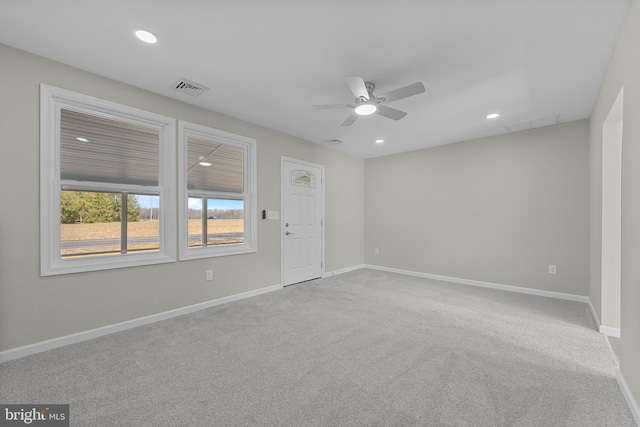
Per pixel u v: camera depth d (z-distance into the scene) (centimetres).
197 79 268
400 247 541
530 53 220
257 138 395
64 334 240
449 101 306
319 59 233
